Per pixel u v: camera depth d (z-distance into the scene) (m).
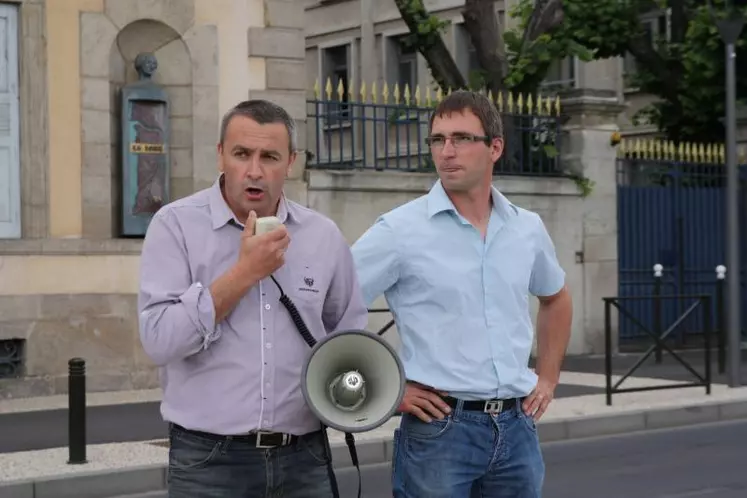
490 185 4.27
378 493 8.80
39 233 13.54
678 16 21.16
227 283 3.44
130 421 11.42
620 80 24.83
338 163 15.75
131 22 14.13
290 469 3.65
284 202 3.73
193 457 3.59
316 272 3.71
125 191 14.03
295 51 15.14
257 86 14.91
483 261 4.17
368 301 4.15
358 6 27.12
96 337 13.66
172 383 3.63
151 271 3.60
